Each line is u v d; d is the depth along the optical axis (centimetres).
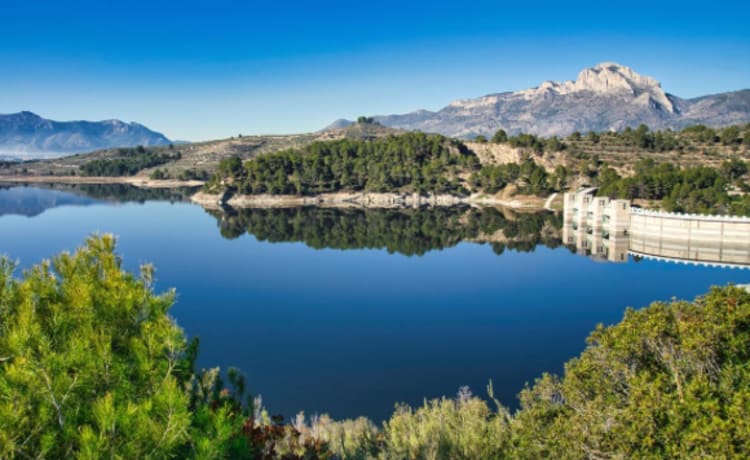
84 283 1384
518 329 7844
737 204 16200
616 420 1969
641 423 1845
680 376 2045
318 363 6412
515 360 6525
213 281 11194
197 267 12694
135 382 1225
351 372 6128
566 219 19525
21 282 1389
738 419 1650
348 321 8288
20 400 1051
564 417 2256
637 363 2255
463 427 2808
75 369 1153
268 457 1650
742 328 2081
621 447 1873
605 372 2311
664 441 1809
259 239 17300
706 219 14462
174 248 15262
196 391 1525
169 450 1081
